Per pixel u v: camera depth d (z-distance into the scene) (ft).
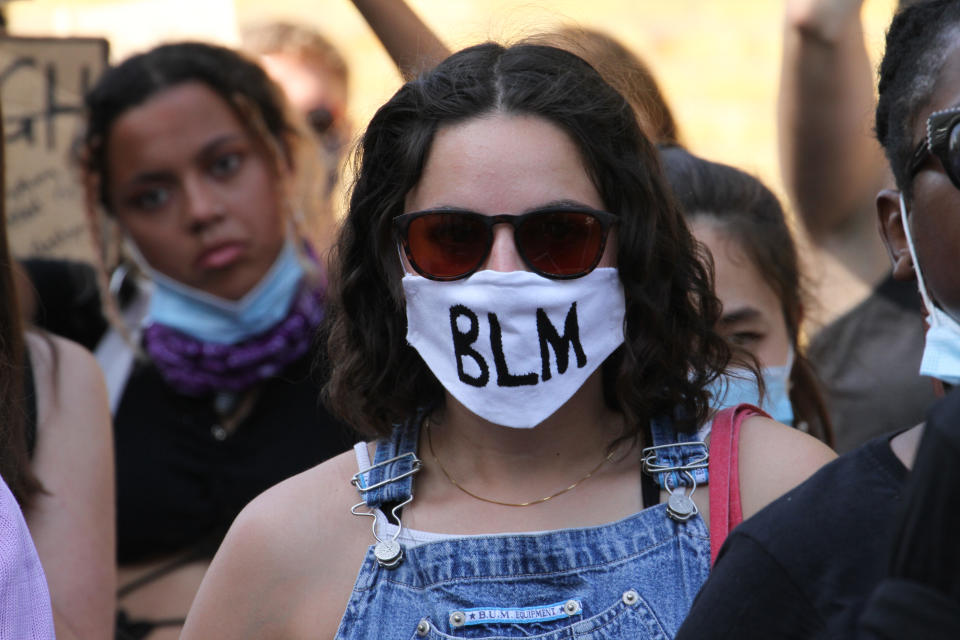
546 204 24.02
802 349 38.24
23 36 48.73
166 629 39.73
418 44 39.50
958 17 21.62
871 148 42.88
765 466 23.97
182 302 42.55
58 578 29.81
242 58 45.29
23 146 48.14
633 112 25.84
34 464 31.01
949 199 20.71
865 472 19.21
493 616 22.76
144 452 40.88
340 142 62.08
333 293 27.91
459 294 24.30
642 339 25.41
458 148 24.30
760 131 92.94
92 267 45.52
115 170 43.21
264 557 24.85
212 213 42.22
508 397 24.35
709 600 19.39
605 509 24.39
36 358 32.53
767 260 35.42
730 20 106.22
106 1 60.64
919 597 15.31
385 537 24.30
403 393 26.48
